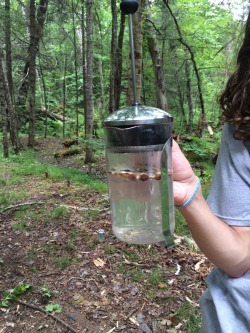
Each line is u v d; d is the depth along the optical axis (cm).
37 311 283
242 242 85
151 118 79
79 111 1911
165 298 292
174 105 1356
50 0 1244
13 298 294
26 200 540
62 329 264
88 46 827
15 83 1547
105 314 278
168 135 82
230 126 92
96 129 1339
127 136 79
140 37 674
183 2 959
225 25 984
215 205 91
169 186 82
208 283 100
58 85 2052
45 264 349
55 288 311
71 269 338
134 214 84
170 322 266
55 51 1706
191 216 86
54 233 413
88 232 410
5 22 1184
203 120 970
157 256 354
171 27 1001
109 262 346
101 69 1577
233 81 94
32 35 1207
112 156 84
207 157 741
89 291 305
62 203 521
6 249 380
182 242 380
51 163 916
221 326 91
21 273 334
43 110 1728
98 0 1273
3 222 454
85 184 643
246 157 87
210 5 1017
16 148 1019
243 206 86
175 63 1266
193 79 1438
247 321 88
